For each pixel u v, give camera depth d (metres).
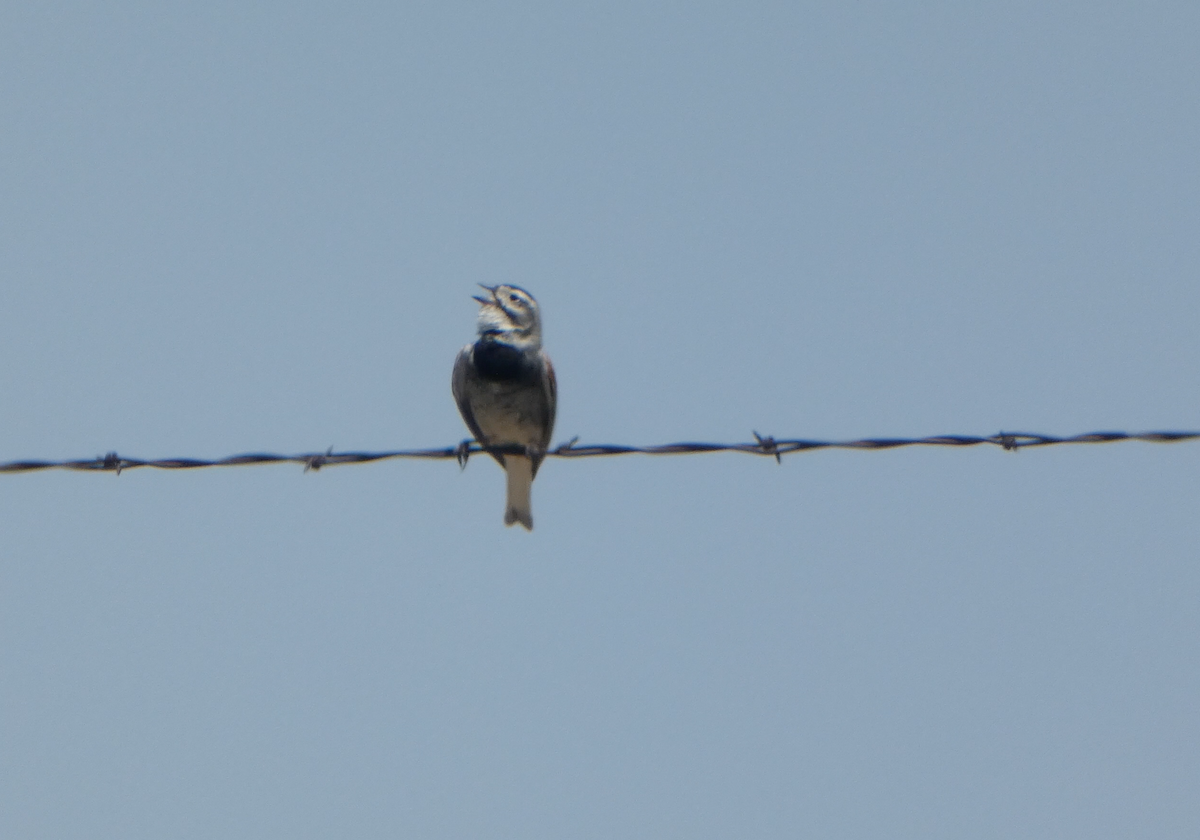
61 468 11.65
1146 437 11.62
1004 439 11.75
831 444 11.90
